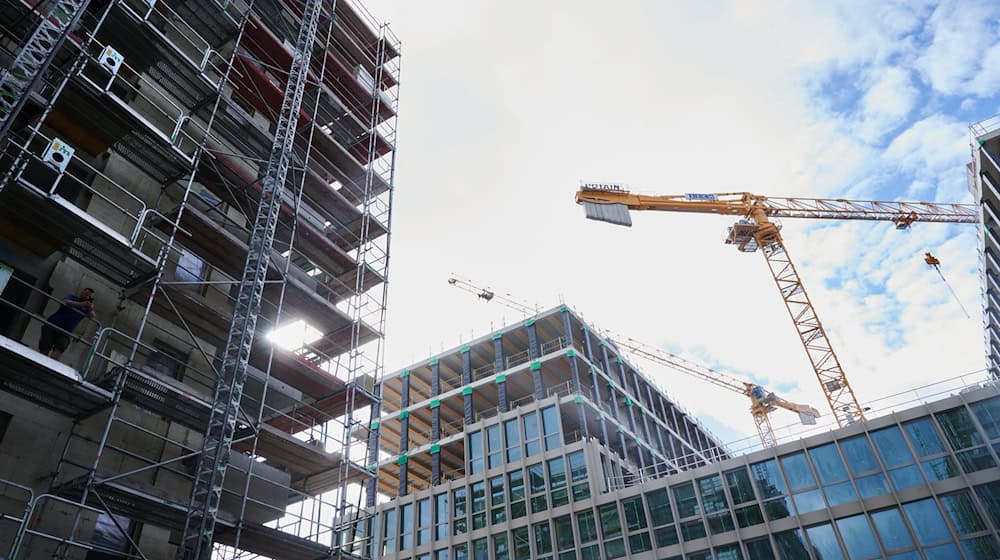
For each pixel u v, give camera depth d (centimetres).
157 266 2003
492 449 5406
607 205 9725
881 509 3556
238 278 2708
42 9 1789
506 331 6162
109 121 2067
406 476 5819
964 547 3272
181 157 2261
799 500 3788
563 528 4584
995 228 4950
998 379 3619
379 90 4472
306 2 3922
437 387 6256
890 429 3744
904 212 10419
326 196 3419
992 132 4288
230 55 3084
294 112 3272
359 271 3425
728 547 3872
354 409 3006
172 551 2095
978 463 3434
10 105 1614
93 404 1773
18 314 1864
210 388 2411
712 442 7762
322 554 2403
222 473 2053
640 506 4322
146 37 2312
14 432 1748
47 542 1722
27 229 1841
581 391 5394
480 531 4941
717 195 10106
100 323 2055
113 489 1736
